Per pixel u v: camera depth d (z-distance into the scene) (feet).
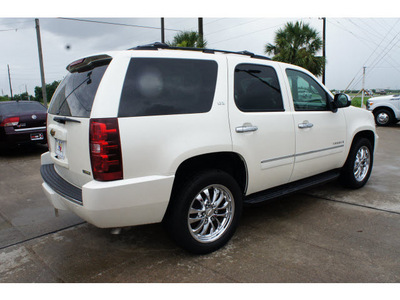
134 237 10.89
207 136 8.94
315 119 12.26
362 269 8.59
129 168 7.85
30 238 10.99
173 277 8.43
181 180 9.03
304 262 8.99
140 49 8.86
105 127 7.54
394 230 10.93
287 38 53.36
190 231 9.05
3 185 17.67
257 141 10.19
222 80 9.65
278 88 11.29
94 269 8.93
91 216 7.73
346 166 14.53
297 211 12.87
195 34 49.26
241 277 8.34
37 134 25.58
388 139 31.35
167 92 8.60
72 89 9.33
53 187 9.32
